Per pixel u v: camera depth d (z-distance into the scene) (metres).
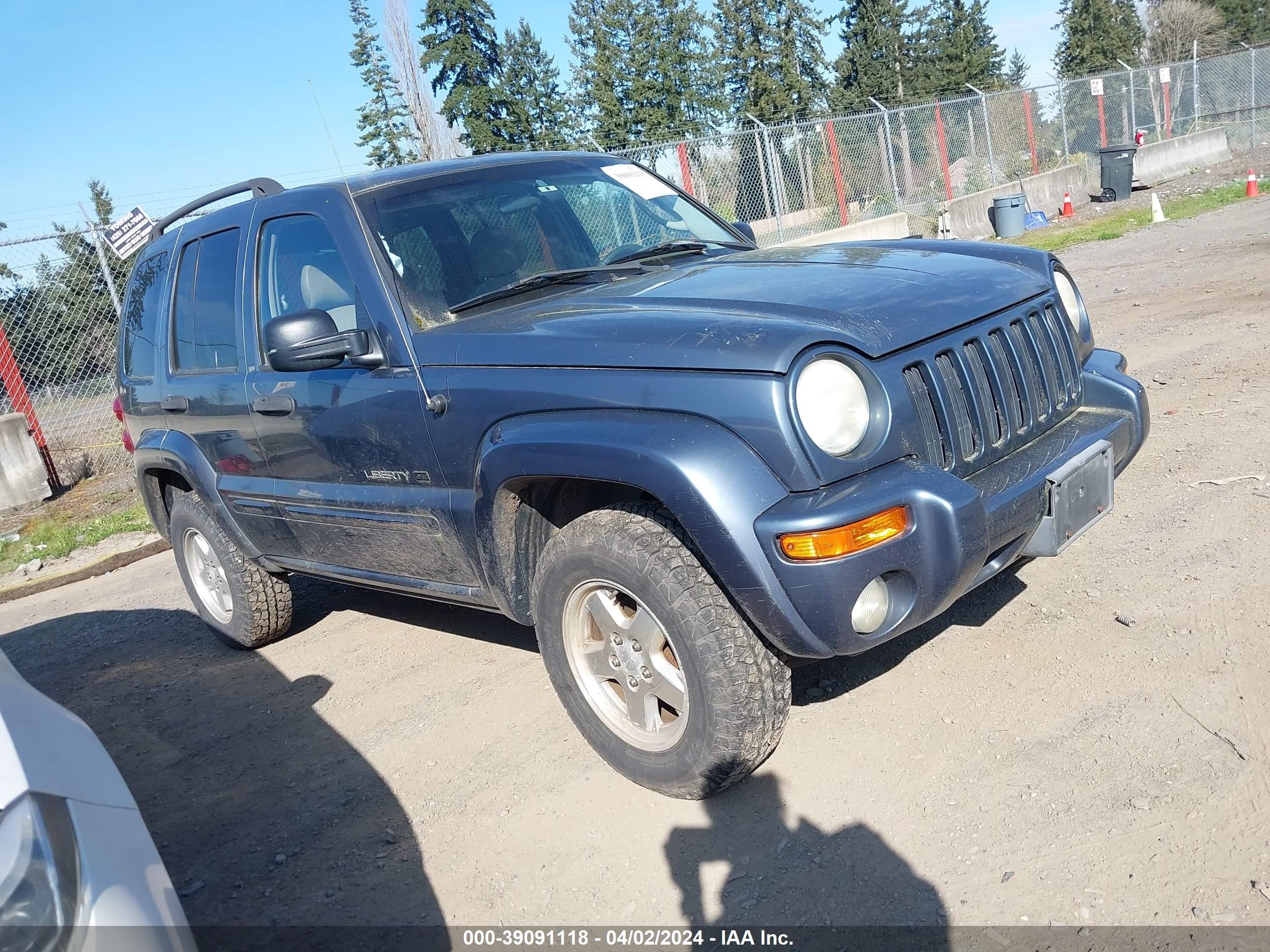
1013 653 3.48
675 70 39.78
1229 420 5.48
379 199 3.76
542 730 3.64
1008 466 3.03
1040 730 3.02
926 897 2.47
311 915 2.85
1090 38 61.62
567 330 3.02
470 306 3.51
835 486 2.62
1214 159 25.33
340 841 3.21
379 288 3.51
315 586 5.87
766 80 48.78
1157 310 8.82
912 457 2.78
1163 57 53.97
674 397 2.71
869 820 2.78
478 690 4.07
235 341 4.27
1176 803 2.60
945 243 3.89
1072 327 3.58
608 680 3.16
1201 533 4.12
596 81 40.03
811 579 2.54
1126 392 3.50
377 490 3.67
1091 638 3.47
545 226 3.94
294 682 4.54
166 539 5.38
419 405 3.33
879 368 2.74
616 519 2.93
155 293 4.90
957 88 58.94
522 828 3.08
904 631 2.73
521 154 4.35
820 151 16.67
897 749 3.06
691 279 3.38
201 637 5.52
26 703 2.27
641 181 4.50
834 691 3.46
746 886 2.63
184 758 4.01
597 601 3.06
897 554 2.60
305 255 3.87
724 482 2.59
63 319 11.41
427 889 2.88
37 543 8.59
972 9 65.50
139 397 4.98
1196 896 2.30
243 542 4.61
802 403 2.60
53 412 11.61
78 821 1.95
